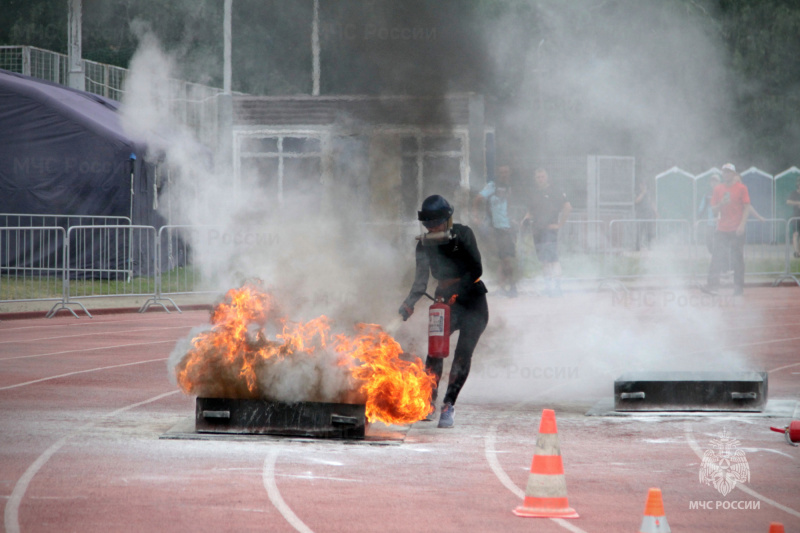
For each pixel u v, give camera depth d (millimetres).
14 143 65812
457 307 24219
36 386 29656
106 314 53500
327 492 17641
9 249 60469
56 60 85125
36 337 42438
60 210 65562
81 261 60219
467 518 16125
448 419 23719
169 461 19875
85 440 21891
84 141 65250
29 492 17516
